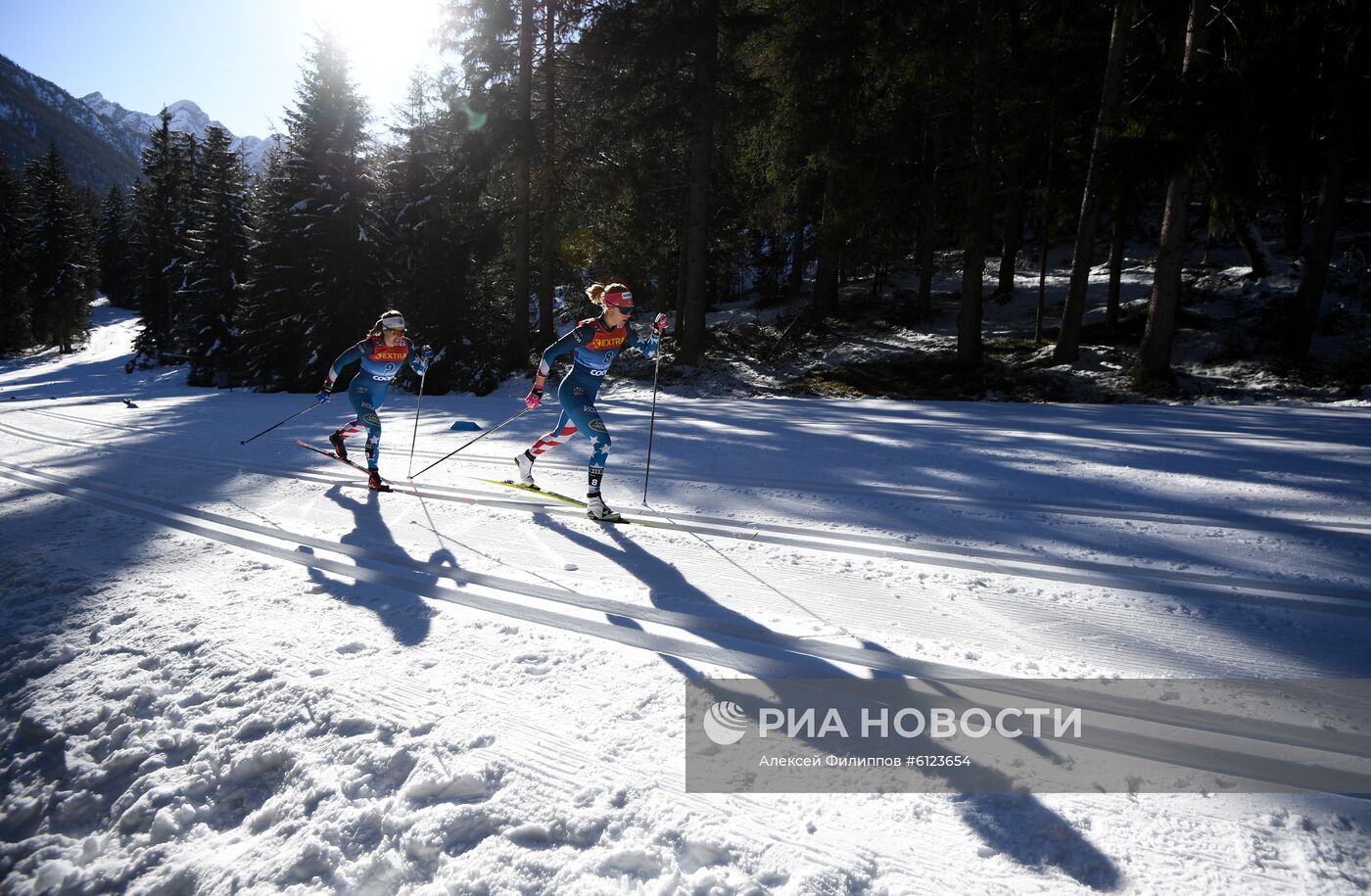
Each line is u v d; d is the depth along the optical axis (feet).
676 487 20.25
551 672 9.04
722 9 61.87
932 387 53.78
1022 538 14.44
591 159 67.62
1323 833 5.72
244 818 7.28
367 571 13.48
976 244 53.93
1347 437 26.09
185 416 45.39
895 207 56.34
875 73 57.16
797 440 27.78
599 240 69.31
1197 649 9.21
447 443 29.94
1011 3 53.88
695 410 39.99
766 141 63.05
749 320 87.04
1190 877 5.34
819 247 74.23
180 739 8.27
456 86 68.39
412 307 72.02
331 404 53.78
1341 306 56.34
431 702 8.39
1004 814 6.17
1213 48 45.37
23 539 17.02
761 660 9.25
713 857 5.91
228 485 22.56
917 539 14.58
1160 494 17.61
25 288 186.70
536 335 75.05
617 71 63.98
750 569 12.97
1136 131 44.42
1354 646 9.16
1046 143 68.44
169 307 131.23
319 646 10.07
